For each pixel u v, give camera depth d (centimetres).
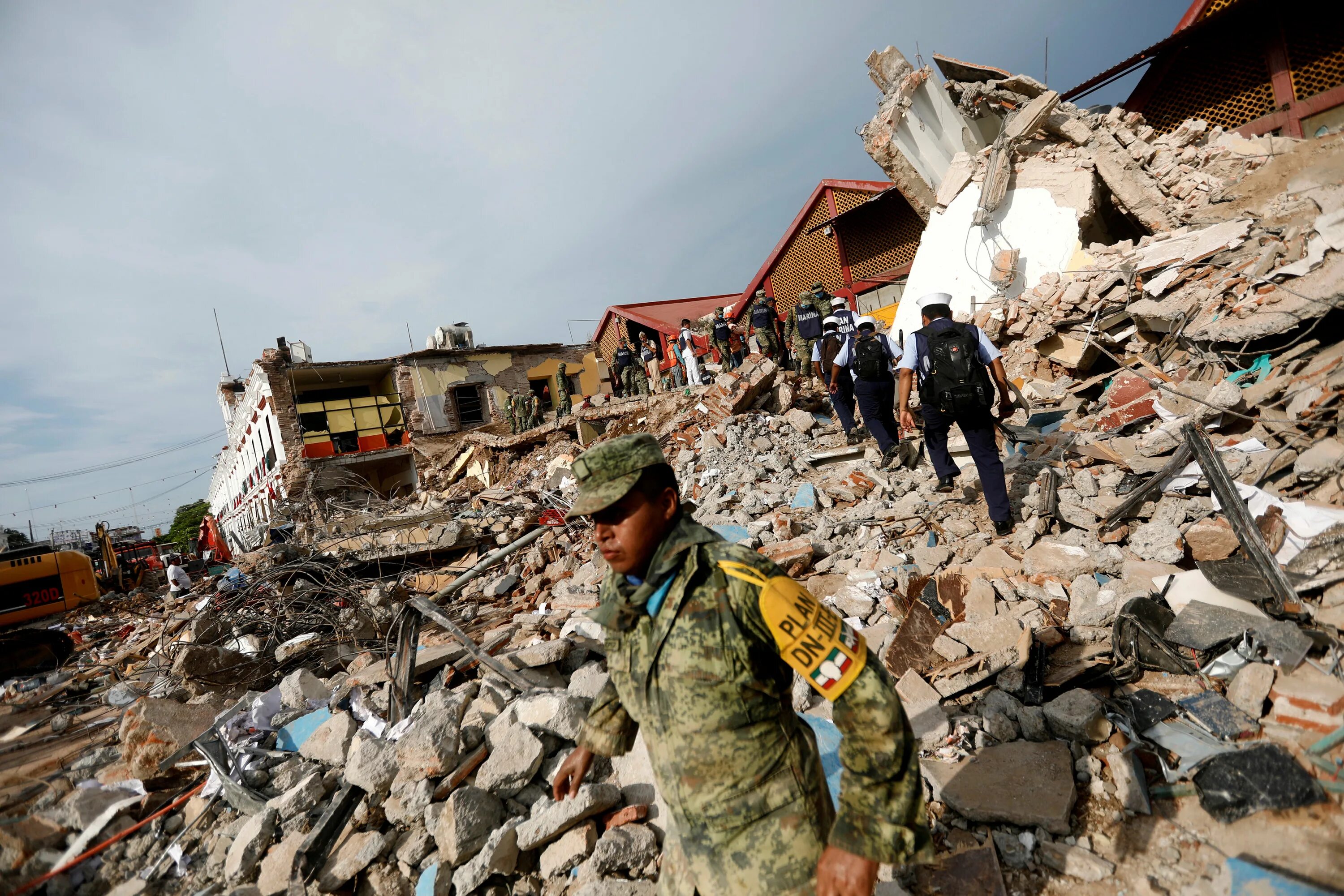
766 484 745
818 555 508
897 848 131
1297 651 258
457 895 260
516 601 689
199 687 515
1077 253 868
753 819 144
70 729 554
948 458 555
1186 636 286
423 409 2425
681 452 1018
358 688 445
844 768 141
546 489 1229
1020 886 216
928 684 317
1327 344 498
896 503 580
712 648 142
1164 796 234
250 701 453
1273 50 972
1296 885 185
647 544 156
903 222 1599
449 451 2286
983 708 292
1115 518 412
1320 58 941
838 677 137
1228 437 444
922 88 1083
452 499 1534
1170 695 271
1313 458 357
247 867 313
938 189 1105
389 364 2417
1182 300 641
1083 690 279
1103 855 218
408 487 2456
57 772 436
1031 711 277
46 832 359
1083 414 638
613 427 1348
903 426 538
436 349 2459
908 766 136
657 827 271
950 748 278
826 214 1714
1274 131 984
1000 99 999
